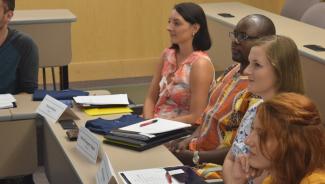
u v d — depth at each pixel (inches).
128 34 233.0
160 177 74.0
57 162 95.3
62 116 98.8
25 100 110.2
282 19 175.5
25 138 103.3
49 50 167.9
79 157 82.0
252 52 74.2
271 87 73.1
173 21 110.7
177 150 98.2
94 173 76.4
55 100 100.0
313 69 128.4
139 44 235.8
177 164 79.3
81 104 104.0
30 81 124.9
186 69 109.9
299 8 192.7
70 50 171.3
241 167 73.6
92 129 91.7
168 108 113.0
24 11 176.4
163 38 237.8
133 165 78.5
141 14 232.1
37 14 171.2
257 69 73.5
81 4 222.5
